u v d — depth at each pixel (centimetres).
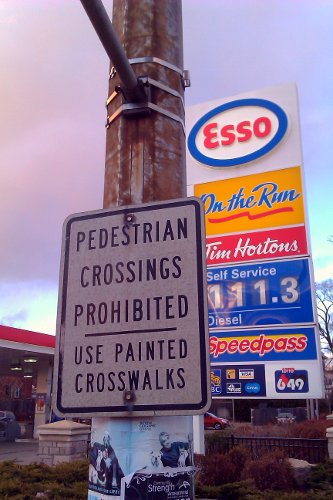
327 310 4378
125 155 278
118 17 311
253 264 1088
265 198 1123
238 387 1030
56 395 227
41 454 1122
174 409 210
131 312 228
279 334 1030
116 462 221
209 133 1212
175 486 220
